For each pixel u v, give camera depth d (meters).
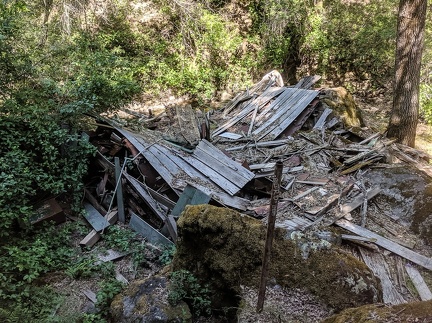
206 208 4.34
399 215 5.51
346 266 3.89
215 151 6.74
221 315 4.30
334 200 5.57
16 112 6.52
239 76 13.73
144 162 6.70
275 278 3.93
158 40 12.93
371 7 12.94
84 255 5.86
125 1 12.38
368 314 2.74
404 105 8.02
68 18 10.74
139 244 5.95
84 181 7.32
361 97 13.70
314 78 9.45
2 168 5.68
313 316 3.62
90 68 7.91
